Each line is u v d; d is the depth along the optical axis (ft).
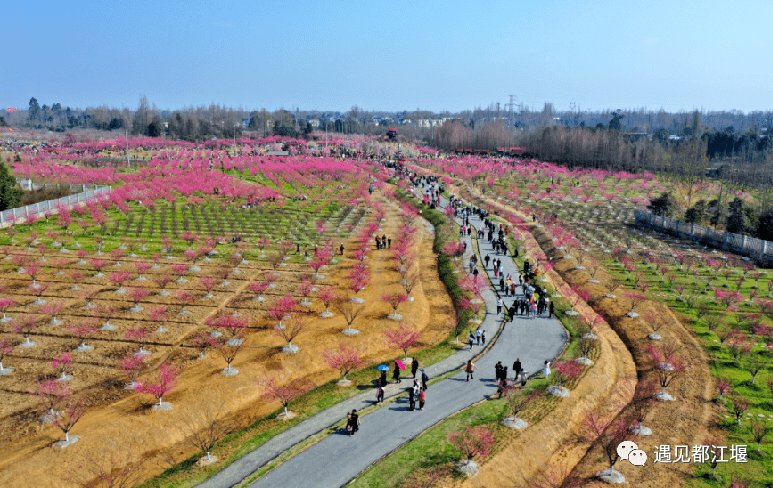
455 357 177.06
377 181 542.57
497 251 304.09
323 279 257.34
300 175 591.78
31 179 450.71
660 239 346.95
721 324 200.75
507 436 128.77
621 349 191.11
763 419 139.23
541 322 207.62
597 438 135.03
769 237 321.73
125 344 181.06
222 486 109.81
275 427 133.90
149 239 313.53
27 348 174.50
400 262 288.10
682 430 134.92
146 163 652.07
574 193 540.52
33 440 128.77
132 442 129.08
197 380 159.02
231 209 413.59
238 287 241.14
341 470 114.83
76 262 264.11
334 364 174.70
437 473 112.88
